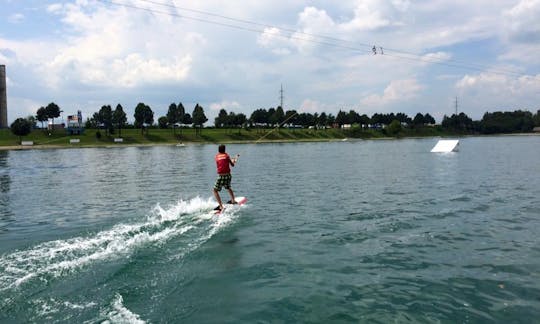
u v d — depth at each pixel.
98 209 14.01
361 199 15.38
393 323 5.39
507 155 44.12
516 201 14.62
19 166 38.97
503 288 6.57
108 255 8.05
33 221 12.12
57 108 125.00
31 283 6.55
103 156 56.03
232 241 9.22
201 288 6.45
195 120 130.50
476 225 10.88
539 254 8.34
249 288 6.49
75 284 6.52
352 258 8.06
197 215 12.16
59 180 25.16
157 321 5.33
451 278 7.00
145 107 128.12
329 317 5.54
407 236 9.75
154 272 7.12
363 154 50.66
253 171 28.66
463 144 82.75
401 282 6.81
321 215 12.27
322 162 37.34
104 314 5.47
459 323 5.39
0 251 8.54
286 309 5.77
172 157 50.94
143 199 16.33
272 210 13.10
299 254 8.29
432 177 23.17
